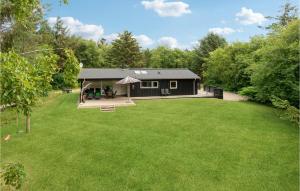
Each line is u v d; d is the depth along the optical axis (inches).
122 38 2699.3
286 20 1611.7
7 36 778.8
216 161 440.1
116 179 378.6
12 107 169.3
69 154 474.9
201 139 552.7
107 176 387.9
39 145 524.1
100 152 482.3
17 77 150.0
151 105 933.8
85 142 538.3
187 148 499.8
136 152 479.8
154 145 516.7
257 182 370.6
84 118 743.1
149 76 1190.9
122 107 898.1
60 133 602.5
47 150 496.1
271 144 520.7
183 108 870.4
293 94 729.0
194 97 1155.9
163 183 366.9
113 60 2659.9
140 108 877.2
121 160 444.8
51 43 1957.4
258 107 882.8
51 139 560.7
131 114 786.2
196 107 885.2
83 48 2442.2
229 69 1475.1
